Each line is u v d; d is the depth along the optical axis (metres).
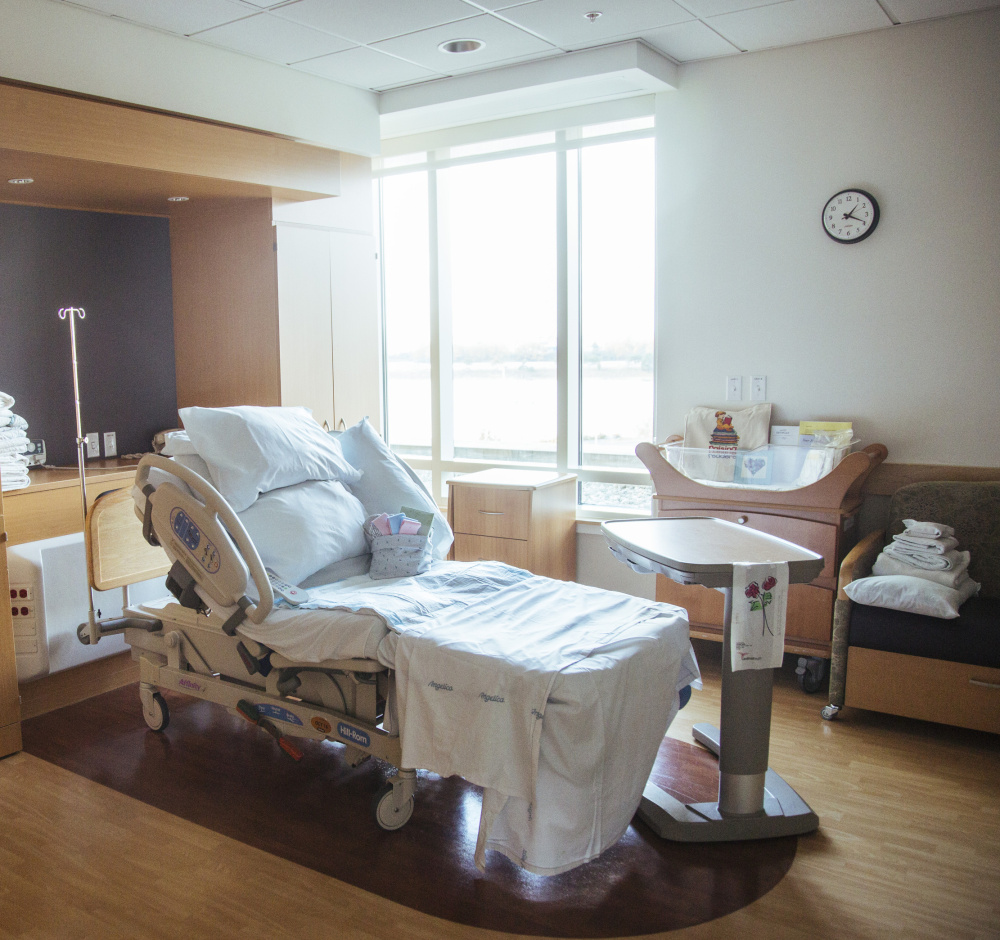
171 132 3.05
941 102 3.18
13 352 3.41
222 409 2.81
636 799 2.10
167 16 3.02
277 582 2.53
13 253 3.40
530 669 1.94
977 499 3.11
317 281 3.87
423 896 2.02
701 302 3.73
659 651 2.17
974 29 3.09
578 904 1.98
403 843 2.24
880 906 1.97
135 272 3.86
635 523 2.56
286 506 2.73
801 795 2.47
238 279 3.77
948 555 2.91
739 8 3.00
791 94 3.45
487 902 1.99
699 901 1.99
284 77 3.63
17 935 1.89
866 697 2.89
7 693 2.71
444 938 1.87
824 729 2.91
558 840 1.93
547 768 1.93
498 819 2.01
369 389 4.18
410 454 4.77
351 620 2.23
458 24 3.14
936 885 2.05
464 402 4.55
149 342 3.93
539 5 2.95
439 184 4.43
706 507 3.37
